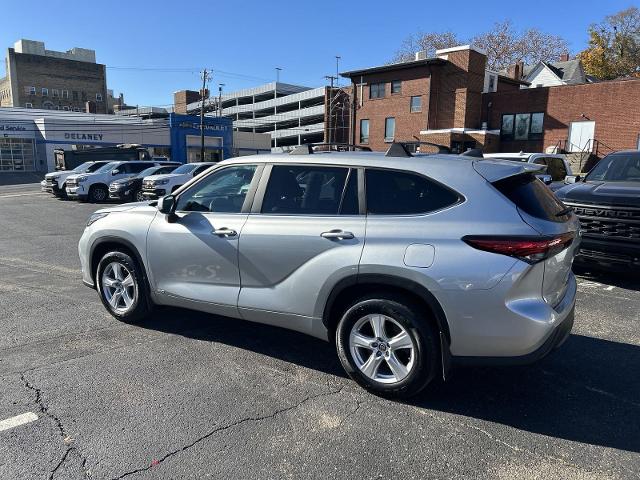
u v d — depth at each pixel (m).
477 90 36.09
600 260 6.39
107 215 4.95
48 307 5.51
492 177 3.29
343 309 3.66
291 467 2.72
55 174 23.47
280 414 3.27
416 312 3.29
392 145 3.75
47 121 46.03
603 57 51.31
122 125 49.09
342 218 3.56
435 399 3.49
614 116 30.23
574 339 4.63
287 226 3.74
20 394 3.48
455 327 3.14
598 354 4.30
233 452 2.85
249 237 3.89
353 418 3.23
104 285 5.00
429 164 3.46
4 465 2.71
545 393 3.60
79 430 3.05
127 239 4.66
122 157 31.17
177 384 3.67
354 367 3.55
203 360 4.11
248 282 3.96
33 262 8.25
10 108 46.53
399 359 3.42
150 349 4.32
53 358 4.11
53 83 87.12
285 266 3.74
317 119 88.88
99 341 4.49
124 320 4.91
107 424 3.12
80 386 3.62
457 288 3.10
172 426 3.11
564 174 12.95
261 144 65.75
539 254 3.05
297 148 4.13
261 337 4.62
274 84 99.56
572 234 3.41
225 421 3.17
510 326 3.05
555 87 32.53
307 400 3.46
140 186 21.42
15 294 6.08
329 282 3.52
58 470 2.67
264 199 3.96
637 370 3.99
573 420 3.24
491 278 3.04
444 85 36.78
